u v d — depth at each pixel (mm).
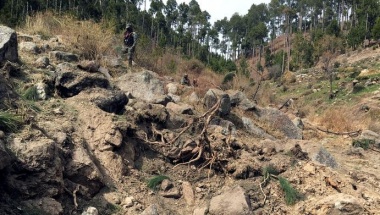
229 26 82875
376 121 17609
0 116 4672
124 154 5703
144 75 8688
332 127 12422
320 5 74000
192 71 16266
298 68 44500
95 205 4781
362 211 5238
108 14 27453
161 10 57562
